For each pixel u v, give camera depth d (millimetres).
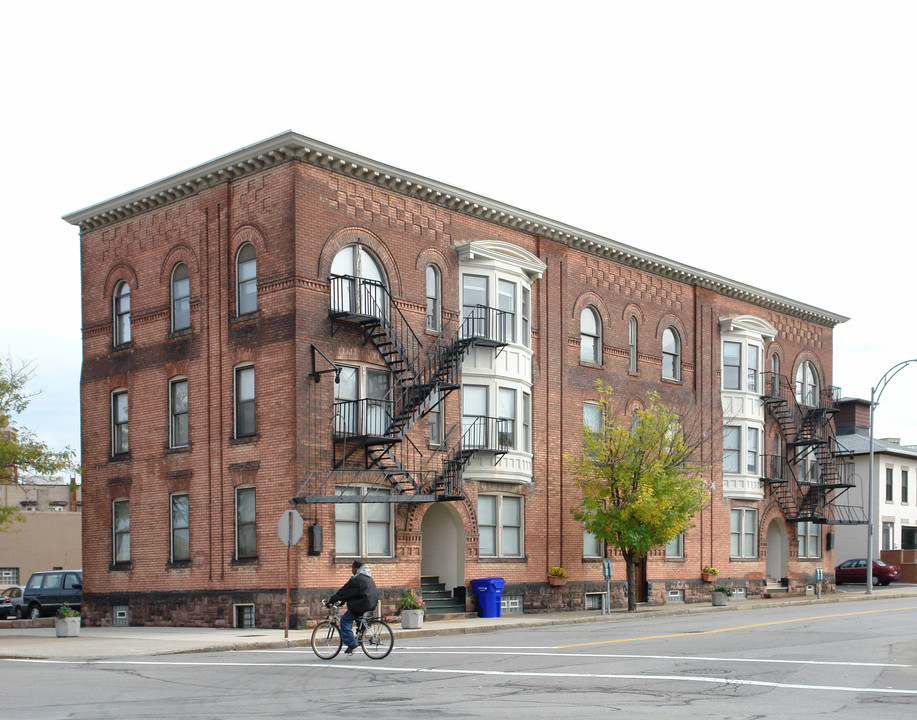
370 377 30125
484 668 17797
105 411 33688
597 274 38188
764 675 16766
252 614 28609
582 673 17016
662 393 40500
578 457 35469
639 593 38781
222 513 29625
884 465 63125
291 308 28297
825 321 50094
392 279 30703
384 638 21594
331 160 29203
